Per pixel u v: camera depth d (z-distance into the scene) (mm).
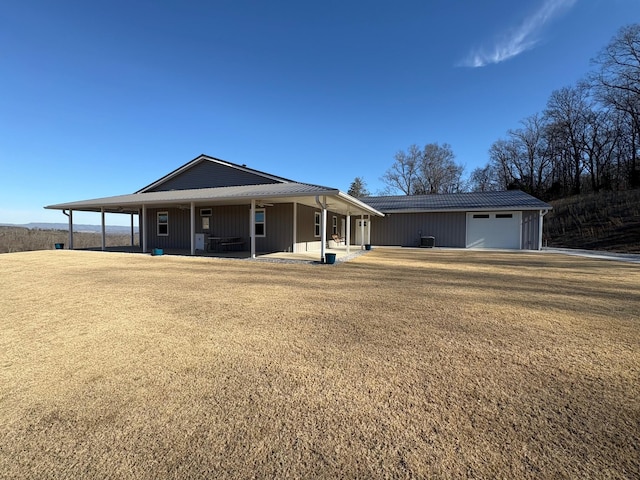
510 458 1504
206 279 6645
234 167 14961
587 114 29000
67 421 1787
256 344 3002
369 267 8859
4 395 2066
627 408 1950
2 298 4879
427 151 40438
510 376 2383
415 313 4117
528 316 4008
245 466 1451
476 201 18125
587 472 1408
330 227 17781
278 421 1806
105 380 2281
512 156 36844
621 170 26266
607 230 17875
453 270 8344
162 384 2225
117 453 1533
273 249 13344
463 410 1923
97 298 4871
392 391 2150
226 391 2141
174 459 1493
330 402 2012
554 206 24281
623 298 5051
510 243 16391
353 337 3209
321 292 5398
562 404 1994
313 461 1488
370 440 1642
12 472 1401
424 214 18156
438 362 2627
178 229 15516
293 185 12258
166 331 3355
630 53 23453
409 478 1379
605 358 2721
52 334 3256
